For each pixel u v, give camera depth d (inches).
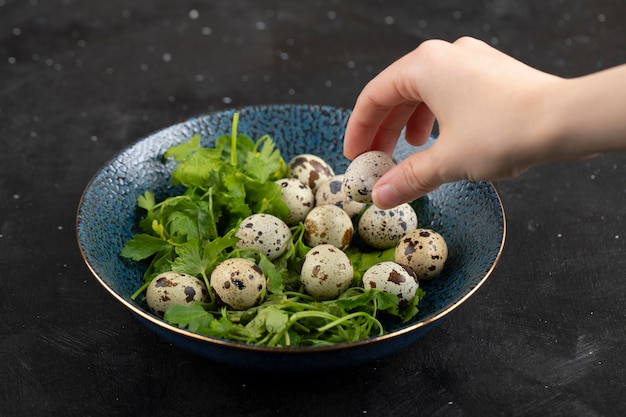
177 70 32.2
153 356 20.1
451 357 20.0
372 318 18.7
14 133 28.3
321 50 33.5
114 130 28.7
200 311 18.3
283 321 18.1
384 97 18.7
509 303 21.6
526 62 31.8
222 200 21.6
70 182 26.1
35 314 21.3
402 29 34.8
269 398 18.9
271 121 24.3
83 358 20.0
